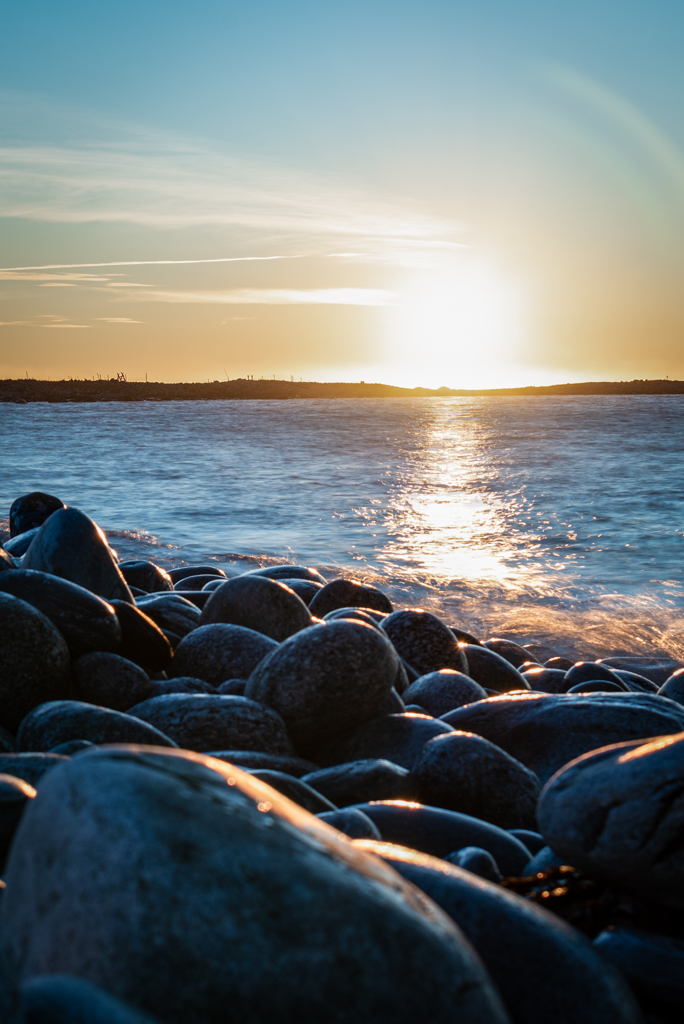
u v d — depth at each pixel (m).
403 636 5.72
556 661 8.06
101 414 87.44
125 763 1.64
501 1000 1.62
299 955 1.41
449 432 58.47
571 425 64.19
